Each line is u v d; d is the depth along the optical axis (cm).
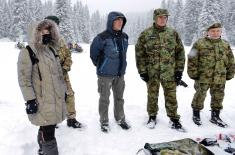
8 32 6819
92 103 812
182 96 885
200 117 712
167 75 624
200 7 5281
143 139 592
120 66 610
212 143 545
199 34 4316
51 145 471
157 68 626
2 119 650
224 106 803
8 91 938
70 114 623
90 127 639
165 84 632
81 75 1249
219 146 546
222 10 4450
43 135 469
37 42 438
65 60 583
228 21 5666
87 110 743
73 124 631
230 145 554
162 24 608
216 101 673
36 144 559
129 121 676
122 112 641
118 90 630
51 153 470
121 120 641
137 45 636
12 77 1176
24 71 432
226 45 657
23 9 5403
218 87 663
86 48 2770
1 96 872
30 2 6431
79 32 7038
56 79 458
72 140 577
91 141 577
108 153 536
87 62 1677
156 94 649
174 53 628
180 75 633
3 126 615
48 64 448
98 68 607
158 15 601
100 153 536
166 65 621
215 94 670
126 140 588
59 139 579
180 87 986
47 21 446
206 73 653
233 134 620
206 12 4244
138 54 636
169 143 520
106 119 627
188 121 688
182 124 670
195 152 495
